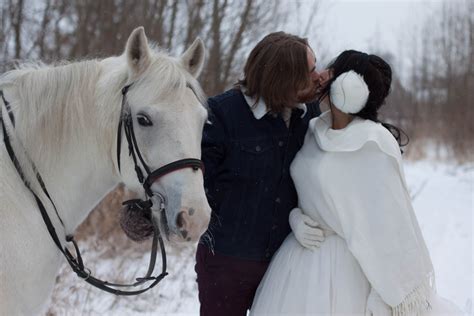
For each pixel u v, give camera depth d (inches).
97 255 188.2
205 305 103.7
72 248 188.2
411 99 754.8
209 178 99.7
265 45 97.9
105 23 264.4
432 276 95.3
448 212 350.9
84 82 89.0
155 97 84.0
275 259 101.2
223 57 307.0
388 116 731.4
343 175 93.6
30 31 265.3
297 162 99.9
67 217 90.7
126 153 87.7
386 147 92.4
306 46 97.8
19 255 82.5
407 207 93.7
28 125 86.4
